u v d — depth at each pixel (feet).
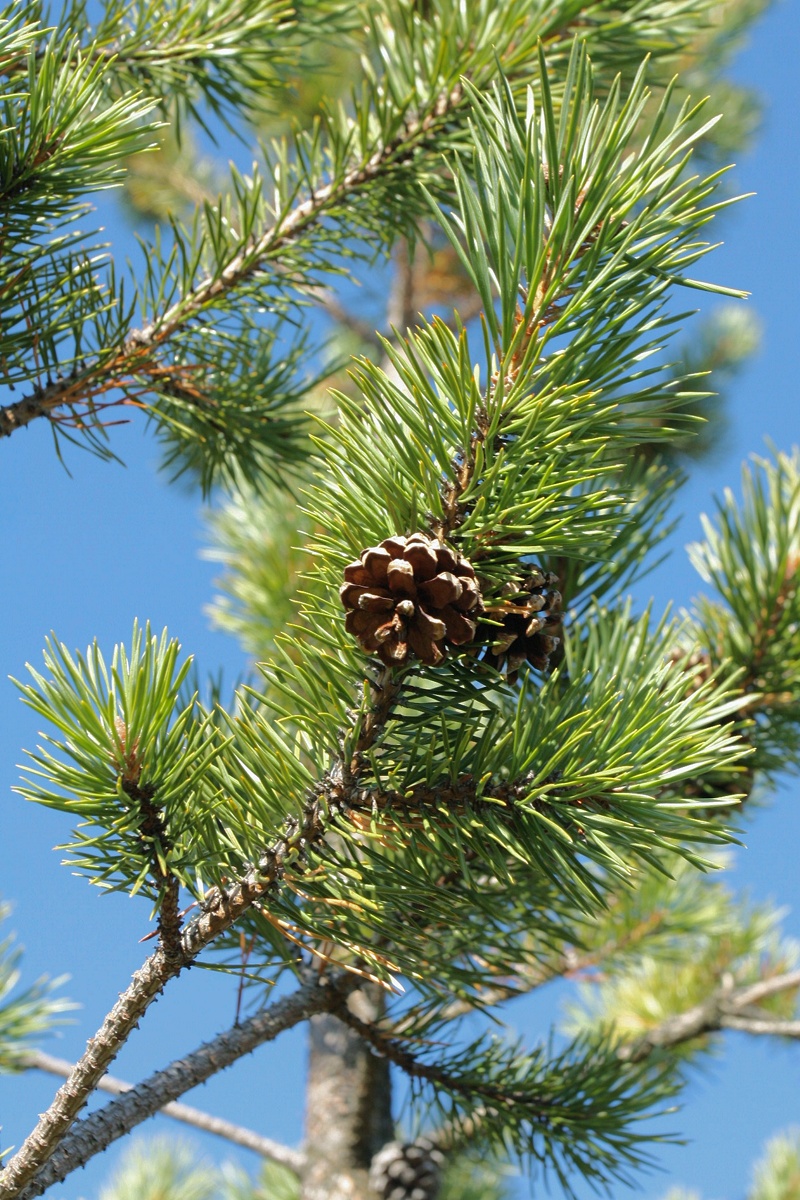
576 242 3.02
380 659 3.04
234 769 3.13
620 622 3.47
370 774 3.11
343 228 3.84
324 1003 3.32
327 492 3.12
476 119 3.08
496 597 3.09
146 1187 7.20
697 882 5.20
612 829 3.07
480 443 3.02
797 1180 7.01
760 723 3.73
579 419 3.04
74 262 3.52
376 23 3.87
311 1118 4.71
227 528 5.67
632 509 3.60
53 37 3.35
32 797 3.01
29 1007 4.16
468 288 9.12
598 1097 3.57
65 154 3.38
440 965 3.33
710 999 5.11
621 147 3.02
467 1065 3.54
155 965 3.04
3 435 3.53
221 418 3.83
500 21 3.78
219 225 3.72
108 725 3.02
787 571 3.74
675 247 3.02
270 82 3.89
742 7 8.53
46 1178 3.00
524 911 3.44
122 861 3.03
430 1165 4.44
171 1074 3.13
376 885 3.13
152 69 3.80
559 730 3.12
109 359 3.62
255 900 3.07
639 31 3.82
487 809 3.11
